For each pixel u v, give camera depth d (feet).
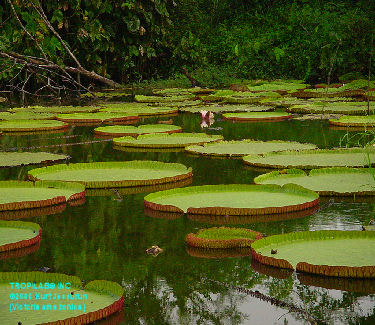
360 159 20.84
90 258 12.49
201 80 56.39
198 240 13.12
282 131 28.76
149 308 10.07
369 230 13.57
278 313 10.00
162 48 56.49
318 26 54.95
